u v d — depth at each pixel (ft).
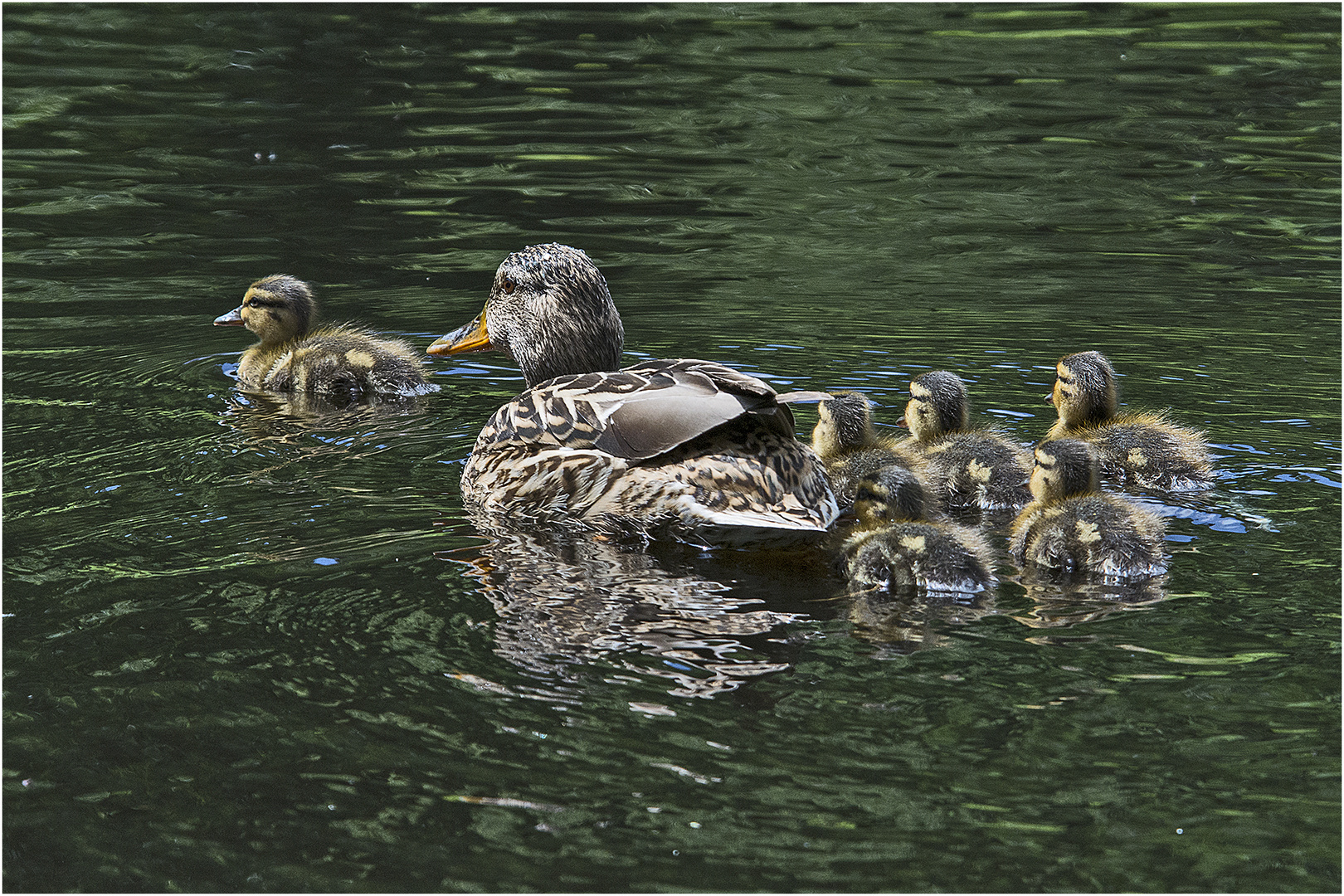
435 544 31.76
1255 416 42.39
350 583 29.09
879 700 24.02
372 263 60.44
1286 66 91.35
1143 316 53.57
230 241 62.59
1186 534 32.60
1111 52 95.55
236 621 27.14
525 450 34.76
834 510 33.96
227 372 48.62
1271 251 62.49
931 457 39.14
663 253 62.08
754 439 32.58
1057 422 42.63
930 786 21.54
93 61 90.48
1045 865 19.70
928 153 77.30
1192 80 89.30
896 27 102.94
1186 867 19.66
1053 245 63.46
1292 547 31.65
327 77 89.04
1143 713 23.57
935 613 28.07
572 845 20.16
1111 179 73.15
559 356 40.81
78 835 20.52
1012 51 95.91
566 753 22.33
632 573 30.12
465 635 26.61
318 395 46.24
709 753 22.41
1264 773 21.83
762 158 76.48
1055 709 23.73
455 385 48.08
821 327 52.29
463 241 63.36
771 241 64.08
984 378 47.09
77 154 73.77
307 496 35.06
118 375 46.73
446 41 98.78
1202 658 25.70
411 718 23.36
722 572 30.40
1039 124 81.76
